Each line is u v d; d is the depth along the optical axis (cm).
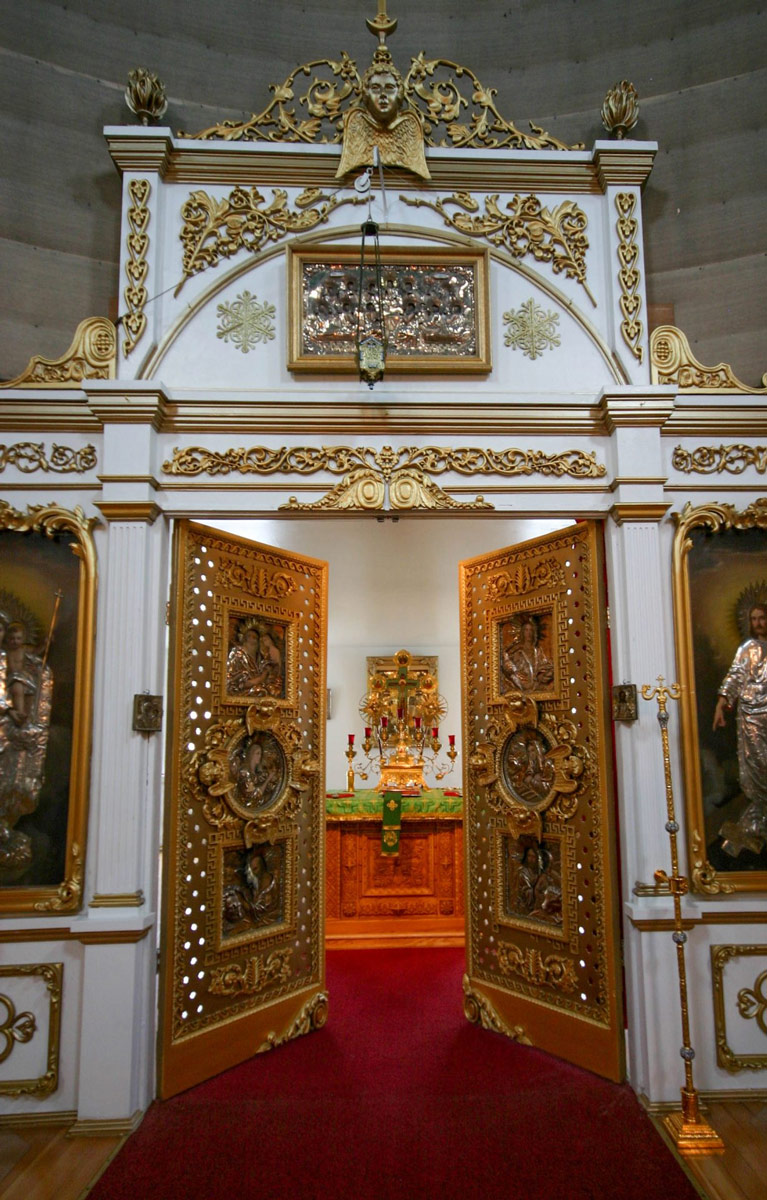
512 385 372
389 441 359
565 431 364
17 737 331
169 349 362
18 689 334
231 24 428
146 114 375
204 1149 288
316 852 416
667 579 358
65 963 321
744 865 340
